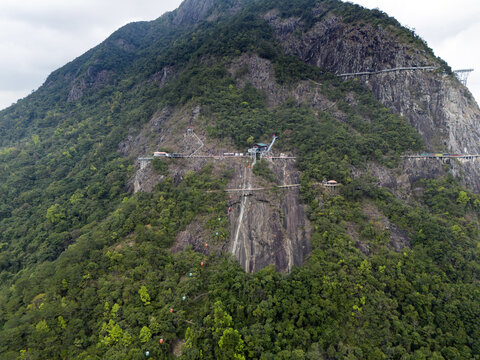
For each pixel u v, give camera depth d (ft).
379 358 161.27
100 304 168.76
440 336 175.22
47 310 160.86
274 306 181.78
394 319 177.78
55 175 333.01
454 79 337.72
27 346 148.77
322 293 184.24
